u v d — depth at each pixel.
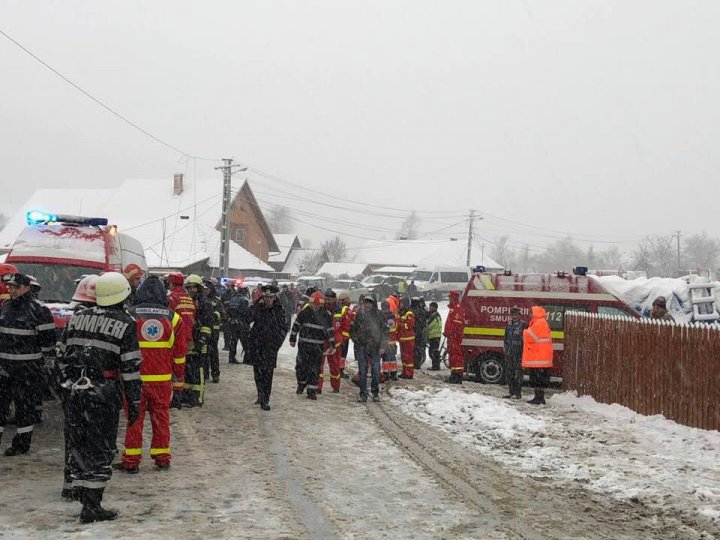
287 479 7.55
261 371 11.57
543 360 13.28
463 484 7.62
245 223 69.19
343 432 10.17
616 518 6.68
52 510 6.19
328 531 5.91
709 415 10.47
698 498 7.34
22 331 7.99
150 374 7.59
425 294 54.25
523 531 6.14
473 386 15.84
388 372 15.70
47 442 8.77
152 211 64.75
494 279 16.66
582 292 16.34
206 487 7.14
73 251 12.22
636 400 12.31
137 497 6.70
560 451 9.33
